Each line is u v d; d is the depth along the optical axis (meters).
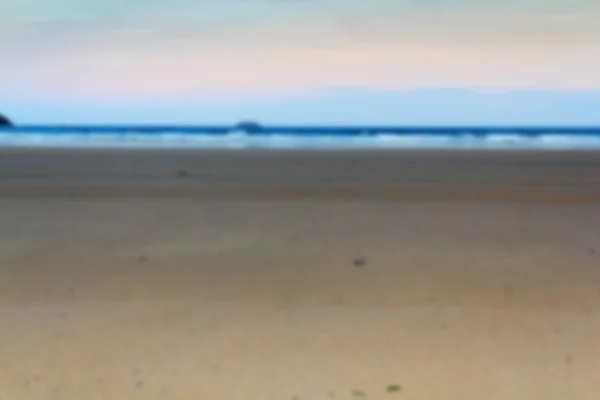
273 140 22.97
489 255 5.38
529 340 3.58
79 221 6.84
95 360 3.37
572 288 4.46
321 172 11.34
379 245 5.74
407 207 7.70
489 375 3.18
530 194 8.74
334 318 3.95
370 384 3.10
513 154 15.80
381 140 22.94
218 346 3.55
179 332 3.74
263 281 4.70
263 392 3.03
